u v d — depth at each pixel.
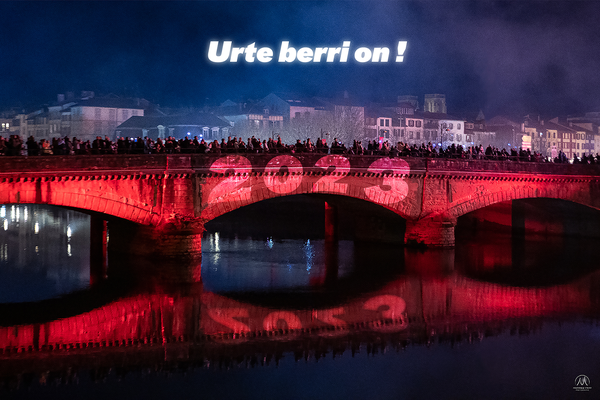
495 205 84.38
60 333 36.38
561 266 60.31
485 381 31.61
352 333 37.94
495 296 47.81
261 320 39.78
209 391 29.34
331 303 44.12
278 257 60.47
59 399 27.95
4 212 99.56
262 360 33.25
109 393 28.72
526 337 38.34
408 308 43.62
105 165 45.25
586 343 37.47
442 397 29.78
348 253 63.12
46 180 42.62
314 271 54.16
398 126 180.38
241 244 68.81
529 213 82.06
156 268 49.09
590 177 73.31
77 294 44.72
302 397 29.23
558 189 71.44
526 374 32.72
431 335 38.16
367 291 47.78
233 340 36.00
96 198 45.25
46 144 46.09
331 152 58.91
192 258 49.75
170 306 42.09
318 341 36.31
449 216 63.44
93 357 32.88
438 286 50.34
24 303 42.19
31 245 65.25
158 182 48.12
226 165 50.38
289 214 92.25
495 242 75.75
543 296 48.44
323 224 87.69
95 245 58.09
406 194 61.12
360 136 155.00
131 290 45.84
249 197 51.94
